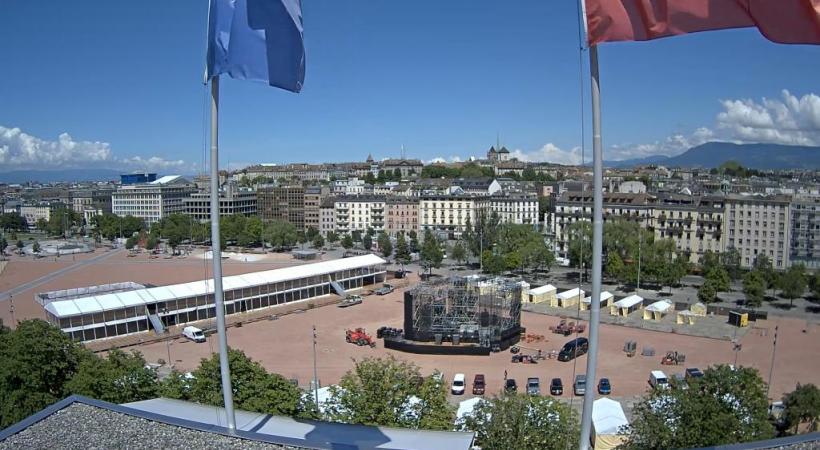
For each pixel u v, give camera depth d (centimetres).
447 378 10731
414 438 4731
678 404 5916
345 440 4641
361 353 12400
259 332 14325
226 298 15900
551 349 12506
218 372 6850
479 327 12700
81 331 13488
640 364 11369
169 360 12062
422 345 12381
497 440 5791
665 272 17900
